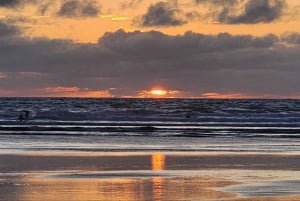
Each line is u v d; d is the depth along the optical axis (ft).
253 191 158.81
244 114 606.14
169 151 264.11
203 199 147.64
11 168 202.59
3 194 151.64
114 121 514.68
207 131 396.37
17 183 169.68
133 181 175.52
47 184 168.25
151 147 281.54
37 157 235.81
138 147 280.92
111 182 173.17
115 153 253.24
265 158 238.07
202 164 217.56
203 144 300.40
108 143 301.22
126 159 231.91
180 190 159.84
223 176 187.11
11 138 325.42
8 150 261.44
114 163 218.59
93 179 178.91
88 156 240.94
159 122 510.58
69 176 184.96
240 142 315.37
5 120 513.04
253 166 212.64
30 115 531.50
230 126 458.91
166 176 186.70
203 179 180.34
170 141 317.63
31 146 280.10
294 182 175.01
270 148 282.15
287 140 331.77
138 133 371.56
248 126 461.37
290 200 146.51
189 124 483.51
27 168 202.80
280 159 234.99
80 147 278.26
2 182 171.32
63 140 315.58
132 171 197.88
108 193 154.71
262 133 384.47
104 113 573.33
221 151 265.95
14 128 399.03
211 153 256.73
